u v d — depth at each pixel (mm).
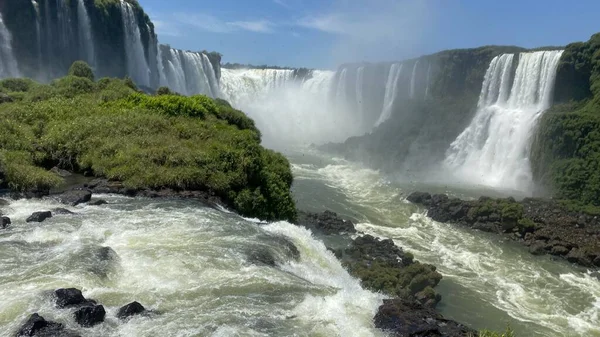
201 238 15461
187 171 21453
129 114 26766
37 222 15203
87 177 21844
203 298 11844
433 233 36312
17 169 19047
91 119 25625
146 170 21203
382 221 38594
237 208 22062
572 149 46062
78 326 9797
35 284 11227
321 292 13219
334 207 41188
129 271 12656
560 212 39750
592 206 40844
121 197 19422
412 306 13352
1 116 24797
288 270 15258
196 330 10180
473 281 28031
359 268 25984
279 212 24547
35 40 50938
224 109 31797
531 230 35875
